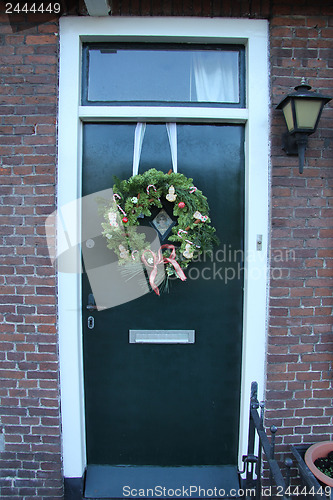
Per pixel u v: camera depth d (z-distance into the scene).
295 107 2.06
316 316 2.37
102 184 2.43
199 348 2.51
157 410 2.53
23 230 2.30
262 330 2.39
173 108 2.34
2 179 2.29
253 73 2.33
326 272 2.36
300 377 2.38
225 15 2.29
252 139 2.34
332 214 2.34
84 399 2.50
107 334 2.49
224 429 2.53
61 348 2.36
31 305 2.31
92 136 2.42
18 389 2.35
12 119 2.28
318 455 2.30
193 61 2.44
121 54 2.41
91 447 2.52
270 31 2.30
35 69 2.27
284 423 2.40
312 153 2.33
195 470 2.51
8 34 2.27
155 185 2.25
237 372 2.52
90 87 2.40
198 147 2.44
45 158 2.28
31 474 2.38
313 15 2.30
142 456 2.53
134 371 2.51
